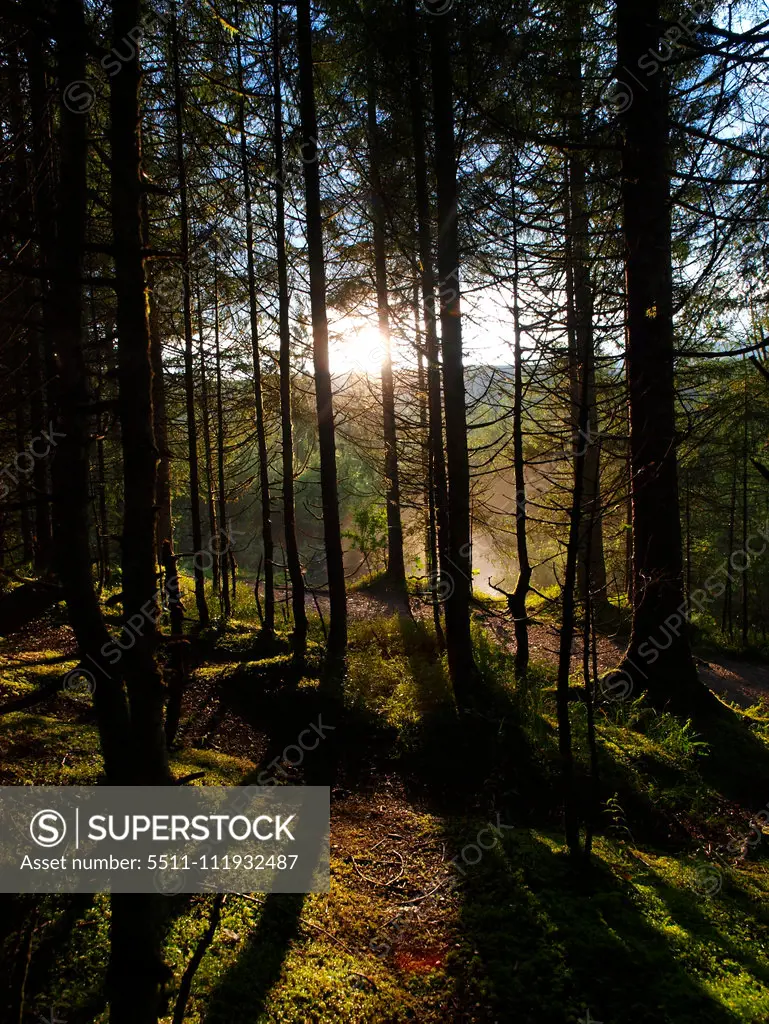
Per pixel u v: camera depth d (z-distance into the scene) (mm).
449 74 7383
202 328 12883
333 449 8562
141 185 2398
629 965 3834
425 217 8523
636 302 8047
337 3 7730
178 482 17906
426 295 8695
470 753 6730
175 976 3463
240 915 4062
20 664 7434
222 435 13969
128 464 2365
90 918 3576
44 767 5109
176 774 5582
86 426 2348
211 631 10281
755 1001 3584
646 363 8086
